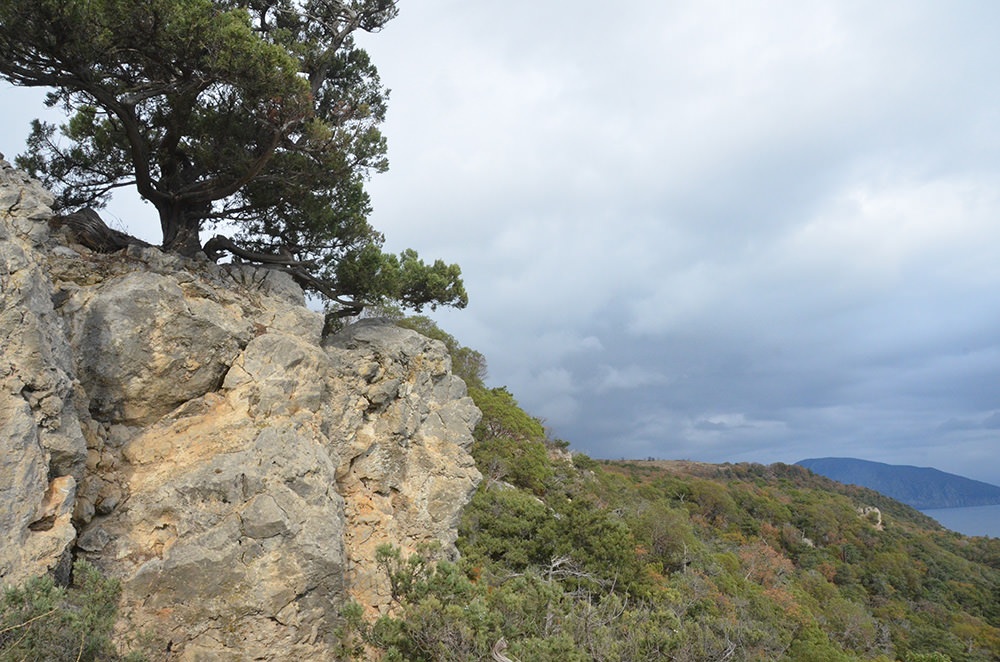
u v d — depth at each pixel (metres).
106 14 12.58
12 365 9.46
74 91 15.34
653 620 16.42
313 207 18.25
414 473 16.58
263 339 13.84
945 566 124.31
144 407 12.20
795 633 42.03
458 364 52.91
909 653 34.38
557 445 75.00
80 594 9.21
